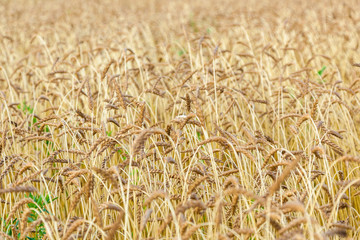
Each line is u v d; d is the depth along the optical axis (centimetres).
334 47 828
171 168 394
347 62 779
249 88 589
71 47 872
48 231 261
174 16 1472
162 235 351
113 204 280
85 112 541
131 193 332
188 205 254
